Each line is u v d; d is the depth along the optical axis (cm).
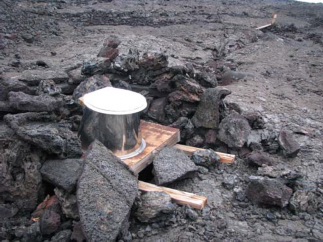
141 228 117
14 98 129
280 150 168
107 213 102
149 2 618
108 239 98
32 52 322
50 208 115
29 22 407
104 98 136
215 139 165
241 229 120
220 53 384
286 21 575
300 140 182
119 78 182
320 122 209
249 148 165
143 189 128
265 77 304
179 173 134
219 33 441
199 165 151
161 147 146
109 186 108
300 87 281
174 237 114
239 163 157
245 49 407
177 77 169
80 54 316
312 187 135
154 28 445
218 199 133
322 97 261
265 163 152
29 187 119
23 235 110
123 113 129
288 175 137
